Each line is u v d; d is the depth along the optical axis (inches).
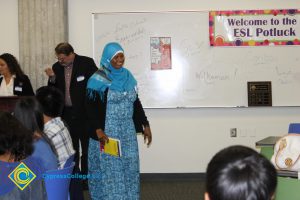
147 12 189.9
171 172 195.6
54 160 84.7
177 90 192.1
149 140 129.2
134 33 190.7
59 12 186.9
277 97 189.9
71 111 159.8
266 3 189.2
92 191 123.2
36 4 187.2
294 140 87.0
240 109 192.4
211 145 194.1
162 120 194.4
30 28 187.9
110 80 118.3
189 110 193.8
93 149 121.6
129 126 120.6
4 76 167.8
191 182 190.9
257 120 192.5
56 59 187.8
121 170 118.3
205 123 193.8
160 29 190.5
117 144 113.0
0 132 70.5
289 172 83.3
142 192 176.4
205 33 189.9
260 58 189.3
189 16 189.6
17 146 71.2
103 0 191.3
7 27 192.7
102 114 118.5
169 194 172.9
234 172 37.3
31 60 188.7
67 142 95.2
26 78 168.9
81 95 158.6
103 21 190.5
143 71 191.8
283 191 80.7
